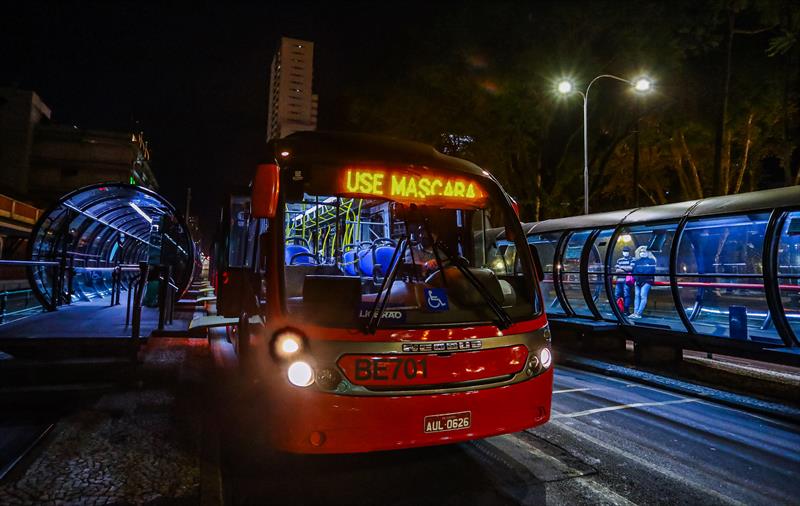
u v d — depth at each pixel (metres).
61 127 48.75
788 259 11.61
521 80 19.14
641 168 26.77
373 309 3.28
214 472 3.47
